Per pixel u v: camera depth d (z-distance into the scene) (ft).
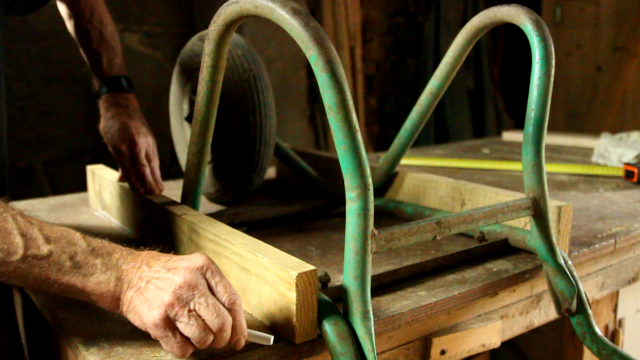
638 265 3.60
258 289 2.27
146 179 3.37
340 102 1.95
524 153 2.75
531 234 2.89
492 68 9.71
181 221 2.83
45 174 7.64
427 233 2.31
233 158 3.85
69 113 7.72
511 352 4.13
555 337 3.79
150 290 1.95
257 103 3.73
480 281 2.66
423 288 2.59
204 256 2.02
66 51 7.55
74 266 2.04
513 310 2.94
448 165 5.36
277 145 4.25
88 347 2.10
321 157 4.67
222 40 2.52
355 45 8.94
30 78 7.39
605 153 5.31
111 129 3.44
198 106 2.84
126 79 3.70
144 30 8.25
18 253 2.01
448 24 8.96
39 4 4.02
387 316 2.30
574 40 8.98
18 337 2.50
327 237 3.43
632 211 3.88
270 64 8.55
